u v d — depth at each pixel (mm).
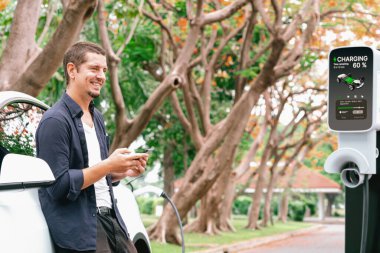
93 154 4195
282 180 52375
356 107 3160
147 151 4023
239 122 17797
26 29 10211
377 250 3375
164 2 19875
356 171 3193
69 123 4008
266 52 22562
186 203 18328
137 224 5281
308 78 31656
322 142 44750
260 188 34281
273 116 33031
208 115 21469
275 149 36875
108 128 22750
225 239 22984
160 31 20047
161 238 18484
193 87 20797
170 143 27375
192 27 16250
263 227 37719
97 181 3998
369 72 3141
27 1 10219
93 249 3986
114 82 15438
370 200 3389
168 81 15750
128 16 13648
